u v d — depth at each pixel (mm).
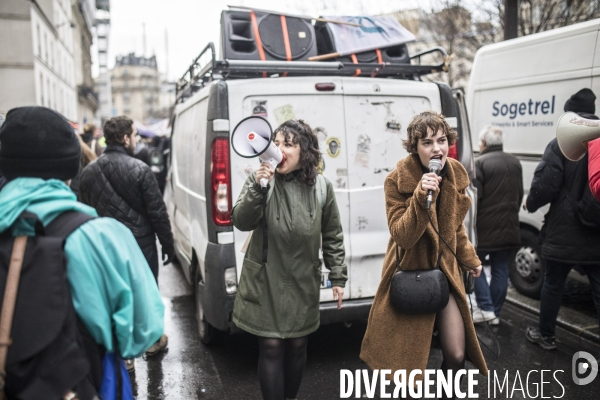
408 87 4184
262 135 2547
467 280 3590
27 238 1560
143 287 1712
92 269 1584
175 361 4199
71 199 1695
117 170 3814
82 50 53906
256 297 2814
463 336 2814
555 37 5441
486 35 12156
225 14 4535
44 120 1694
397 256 2828
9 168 1674
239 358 4254
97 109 61312
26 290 1501
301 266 2807
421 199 2482
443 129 2654
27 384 1487
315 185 2926
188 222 4914
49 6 31234
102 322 1594
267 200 2803
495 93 6203
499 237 4656
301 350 2932
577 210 3789
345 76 4398
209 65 4039
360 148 4043
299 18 4730
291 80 3896
